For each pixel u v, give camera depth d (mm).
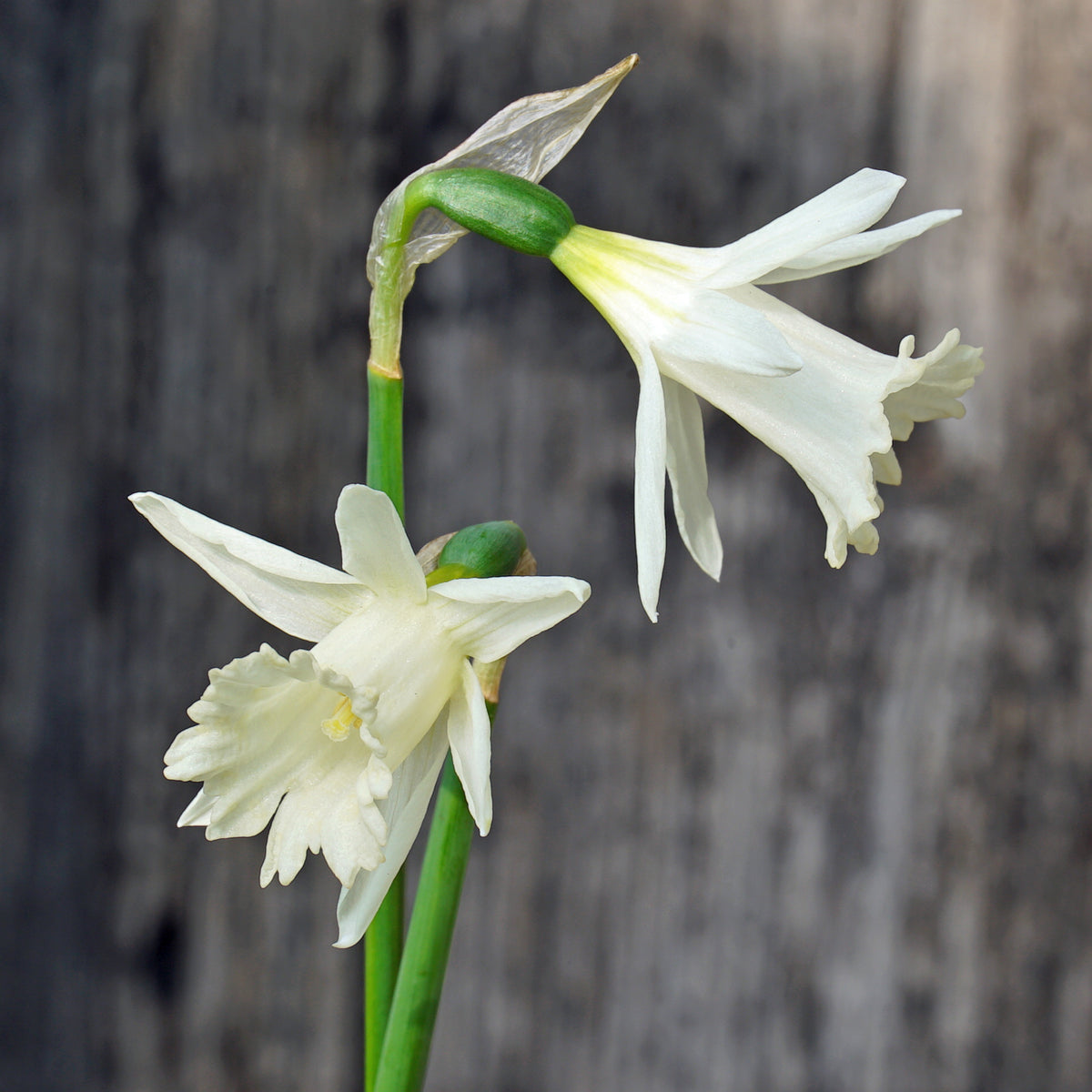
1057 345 589
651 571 466
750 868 596
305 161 572
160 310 570
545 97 482
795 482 588
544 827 592
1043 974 605
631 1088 597
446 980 594
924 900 599
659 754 592
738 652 590
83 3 564
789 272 478
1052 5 583
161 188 569
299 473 577
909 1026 603
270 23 569
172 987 584
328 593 468
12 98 563
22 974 579
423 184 474
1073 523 593
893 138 583
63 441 570
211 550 469
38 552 571
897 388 471
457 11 573
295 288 574
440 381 583
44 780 576
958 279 587
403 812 470
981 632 593
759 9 579
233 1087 587
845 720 593
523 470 584
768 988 599
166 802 580
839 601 590
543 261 581
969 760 596
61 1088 582
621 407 584
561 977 595
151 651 576
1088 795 599
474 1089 595
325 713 472
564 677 589
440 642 465
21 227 565
